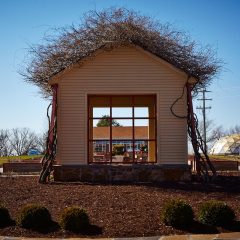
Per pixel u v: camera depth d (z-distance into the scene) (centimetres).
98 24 1706
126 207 1252
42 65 1811
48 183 1622
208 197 1373
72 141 1730
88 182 1648
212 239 1017
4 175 1992
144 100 1962
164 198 1348
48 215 1137
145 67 1745
